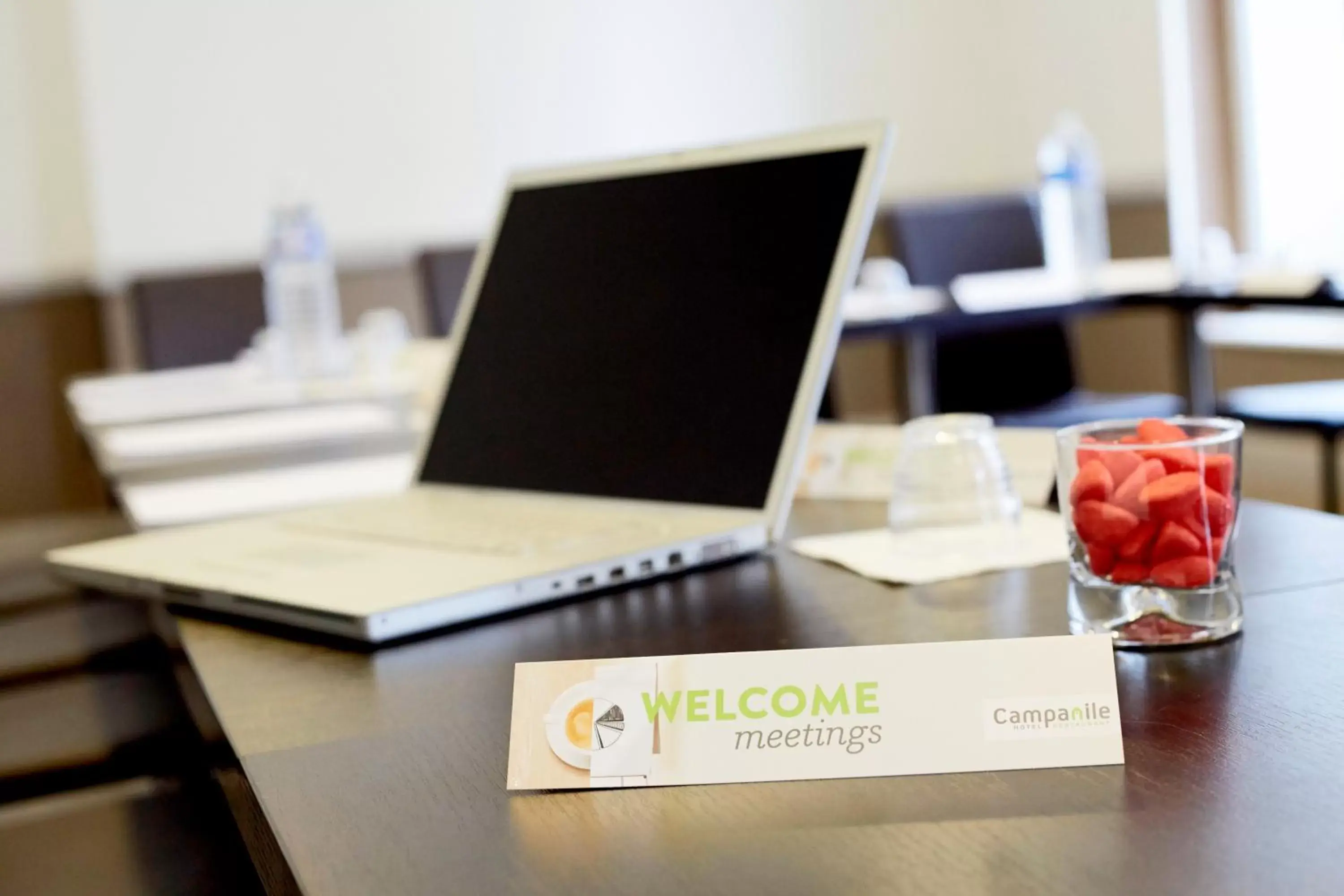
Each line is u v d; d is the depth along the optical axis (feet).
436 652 2.38
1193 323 10.45
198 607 2.82
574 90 16.47
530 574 2.61
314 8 15.39
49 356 14.87
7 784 3.81
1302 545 2.66
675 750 1.69
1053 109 17.70
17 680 4.66
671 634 2.39
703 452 3.09
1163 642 2.08
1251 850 1.36
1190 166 16.07
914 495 2.80
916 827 1.49
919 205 17.06
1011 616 2.32
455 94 15.99
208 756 2.45
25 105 14.51
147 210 14.97
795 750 1.67
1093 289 11.00
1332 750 1.61
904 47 17.87
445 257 12.12
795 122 17.51
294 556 2.99
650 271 3.34
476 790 1.71
